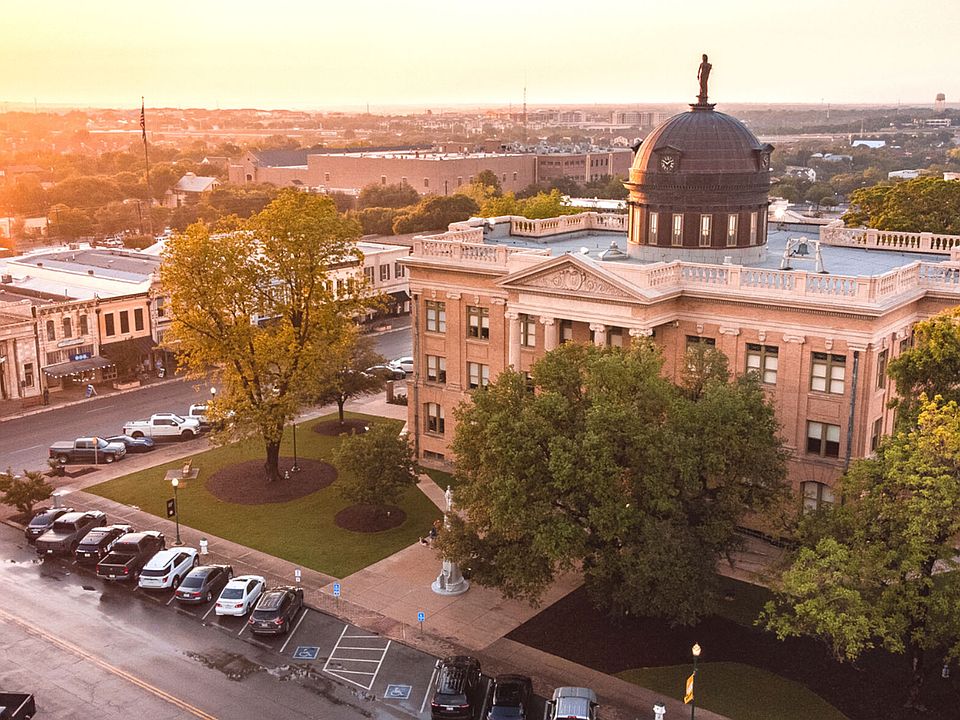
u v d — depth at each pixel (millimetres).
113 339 98250
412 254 72562
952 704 41281
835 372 56219
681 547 43406
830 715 40656
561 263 61000
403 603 51500
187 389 95938
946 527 38562
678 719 40625
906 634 41625
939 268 61094
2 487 62188
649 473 44219
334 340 70312
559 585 53594
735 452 45406
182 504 65625
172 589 53156
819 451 57531
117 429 82312
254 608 49375
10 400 89188
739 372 59375
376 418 85250
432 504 65375
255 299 73562
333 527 61656
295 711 41312
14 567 56500
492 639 47656
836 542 38812
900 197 90500
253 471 71375
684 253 68062
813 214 161625
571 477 44281
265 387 69750
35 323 91000
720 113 69125
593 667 44938
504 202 122938
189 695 42469
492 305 68125
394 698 42469
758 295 57344
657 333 62031
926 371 44500
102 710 41156
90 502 66062
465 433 48438
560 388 48656
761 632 47875
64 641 47344
